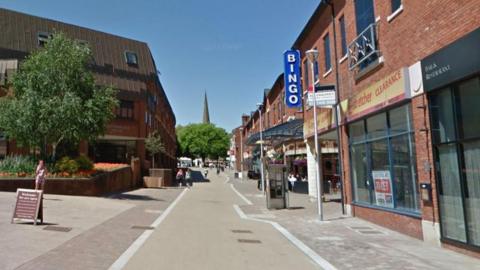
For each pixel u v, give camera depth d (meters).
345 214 16.77
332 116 18.02
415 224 11.40
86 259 8.02
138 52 39.81
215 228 13.14
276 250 9.78
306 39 22.97
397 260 8.71
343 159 16.98
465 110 9.16
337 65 17.44
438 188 10.19
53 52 21.73
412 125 11.52
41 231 10.59
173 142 74.81
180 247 9.73
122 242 10.02
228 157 114.31
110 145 37.16
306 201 22.77
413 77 11.12
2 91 27.97
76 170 21.58
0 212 13.09
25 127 20.28
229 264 8.20
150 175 37.12
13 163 20.77
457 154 9.41
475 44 8.48
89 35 37.06
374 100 13.43
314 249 9.92
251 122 66.75
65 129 20.78
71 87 21.53
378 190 13.97
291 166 34.34
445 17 9.71
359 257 9.02
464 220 9.17
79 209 15.49
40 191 11.68
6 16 32.97
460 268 7.98
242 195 29.28
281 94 35.31
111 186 25.62
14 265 7.24
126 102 36.81
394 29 12.31
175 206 20.14
